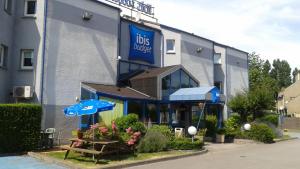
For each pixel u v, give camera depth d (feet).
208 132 87.66
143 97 74.49
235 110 104.32
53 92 66.90
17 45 67.00
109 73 78.43
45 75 66.03
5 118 53.31
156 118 79.46
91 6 75.61
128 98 70.69
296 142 93.45
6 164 45.27
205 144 80.64
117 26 81.51
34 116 56.34
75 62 71.31
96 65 75.56
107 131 53.06
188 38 101.71
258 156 59.52
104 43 77.87
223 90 120.67
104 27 78.23
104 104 49.65
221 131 86.63
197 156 58.54
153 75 79.00
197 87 83.35
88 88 70.08
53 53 67.62
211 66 110.11
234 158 56.39
